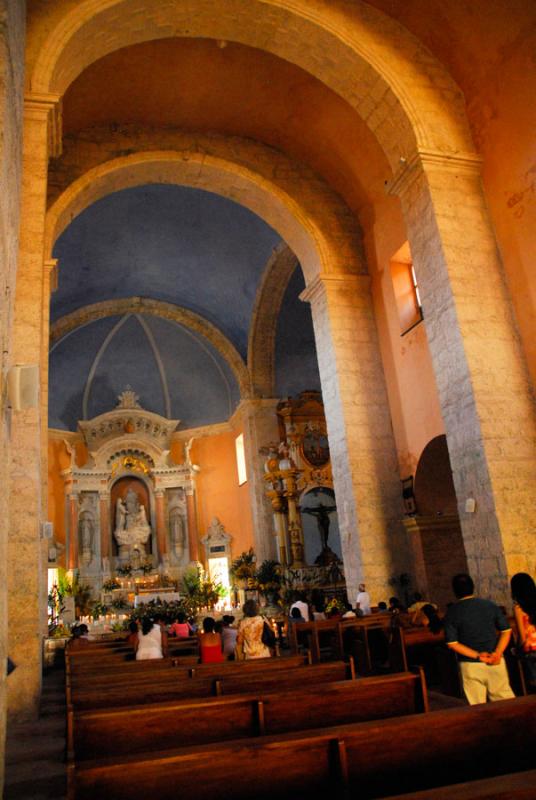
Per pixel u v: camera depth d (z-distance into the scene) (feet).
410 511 44.50
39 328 28.68
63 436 86.53
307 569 68.13
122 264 74.43
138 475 90.17
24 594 26.14
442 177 36.55
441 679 26.50
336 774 9.23
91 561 83.92
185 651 33.63
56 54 31.78
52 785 16.93
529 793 7.64
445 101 38.29
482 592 31.58
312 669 16.93
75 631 40.32
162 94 46.83
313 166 51.93
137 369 91.50
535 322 33.60
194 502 88.74
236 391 86.69
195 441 92.63
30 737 22.67
